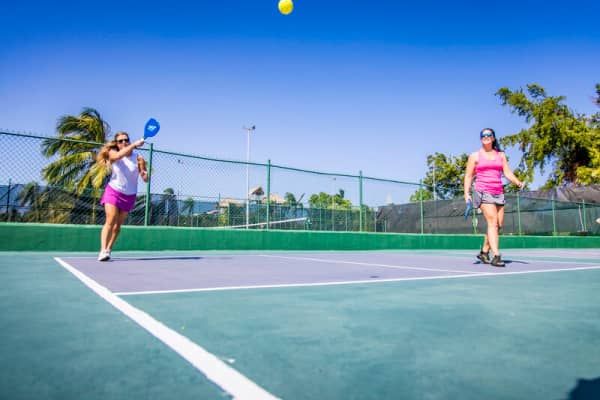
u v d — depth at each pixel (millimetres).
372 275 3357
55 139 6414
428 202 14227
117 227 4523
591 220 15633
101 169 9570
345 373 978
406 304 1926
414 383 923
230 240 7836
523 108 24688
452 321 1562
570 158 24125
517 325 1505
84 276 2883
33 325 1394
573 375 987
